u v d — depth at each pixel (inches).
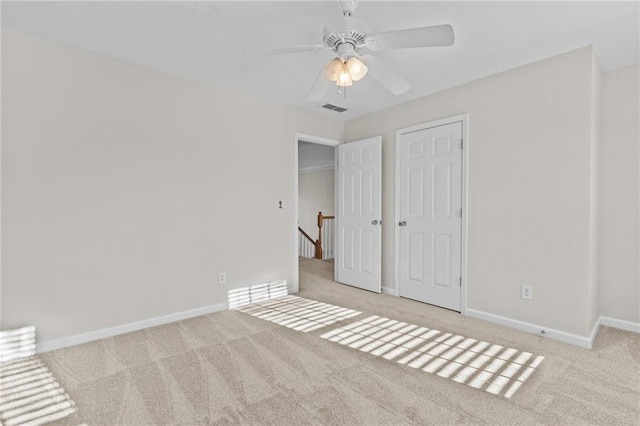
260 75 113.5
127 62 102.7
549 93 98.4
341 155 166.7
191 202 117.0
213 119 122.5
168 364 82.0
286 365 81.4
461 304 120.6
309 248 282.2
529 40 88.6
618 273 107.1
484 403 65.7
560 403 65.7
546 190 99.1
